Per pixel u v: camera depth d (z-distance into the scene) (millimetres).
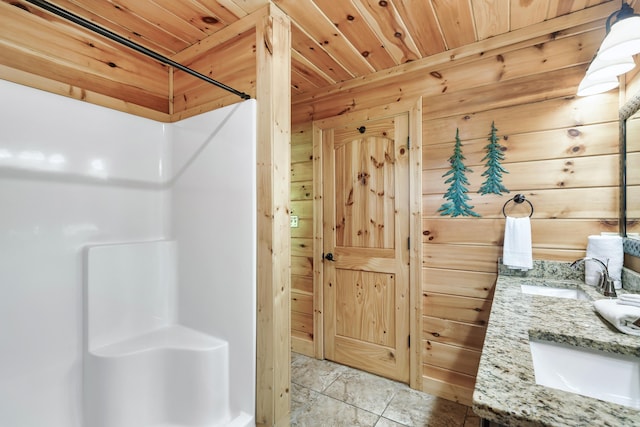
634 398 848
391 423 1809
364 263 2398
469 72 1979
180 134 1929
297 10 1586
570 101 1701
